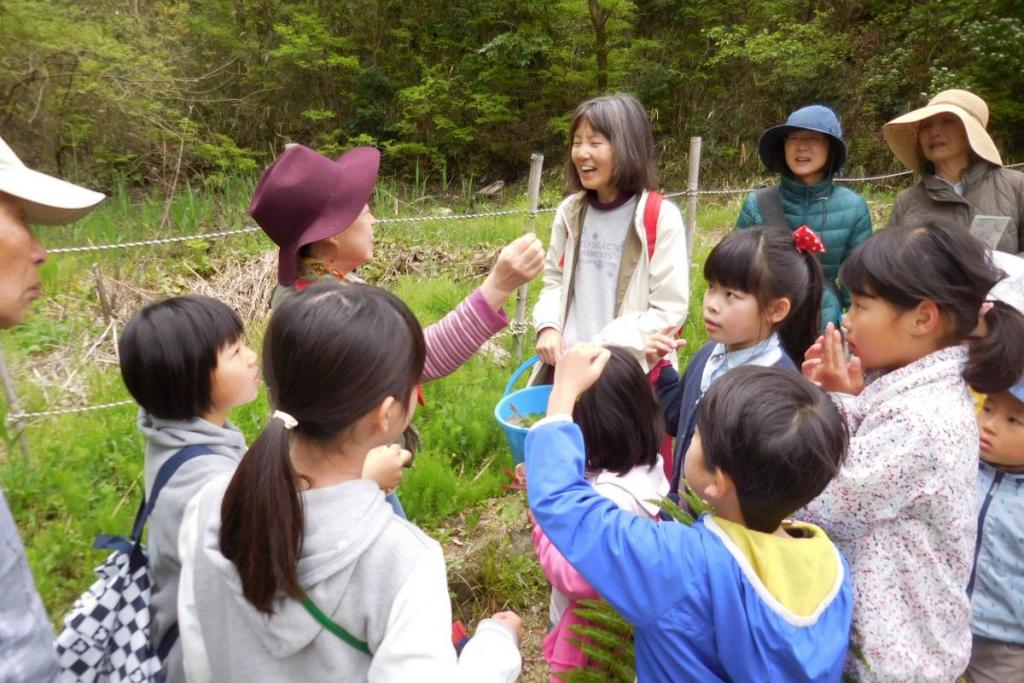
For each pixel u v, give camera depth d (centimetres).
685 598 144
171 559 167
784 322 250
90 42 973
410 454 173
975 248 169
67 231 711
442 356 221
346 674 127
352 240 221
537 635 331
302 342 129
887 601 159
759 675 141
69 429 385
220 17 1391
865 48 1320
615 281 313
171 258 671
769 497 144
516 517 341
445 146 1495
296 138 1480
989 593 204
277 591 122
